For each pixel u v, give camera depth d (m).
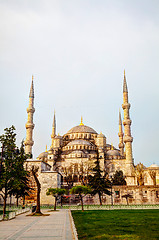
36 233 17.48
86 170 97.62
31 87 106.25
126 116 99.12
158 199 64.00
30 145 96.31
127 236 15.97
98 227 20.77
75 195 69.94
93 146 119.00
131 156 94.38
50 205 61.69
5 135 35.03
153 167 84.00
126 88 103.44
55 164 106.06
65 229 19.62
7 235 16.61
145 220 26.38
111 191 62.97
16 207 50.19
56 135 134.38
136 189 65.81
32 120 101.44
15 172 34.62
